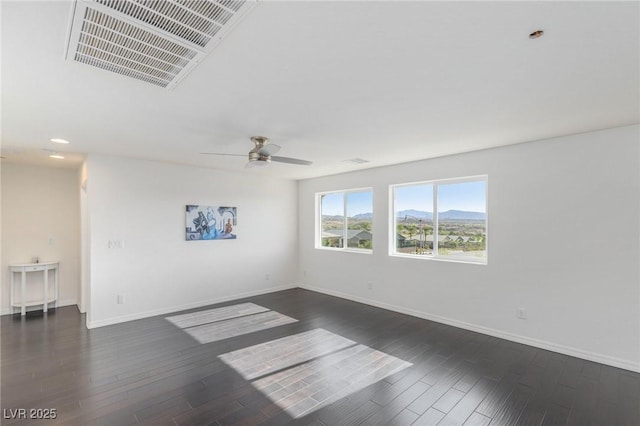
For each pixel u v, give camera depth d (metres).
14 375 2.89
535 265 3.58
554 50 1.69
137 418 2.28
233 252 5.70
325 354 3.37
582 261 3.27
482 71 1.93
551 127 3.07
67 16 1.38
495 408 2.41
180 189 5.06
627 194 3.03
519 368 3.04
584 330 3.25
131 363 3.14
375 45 1.63
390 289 5.05
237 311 4.96
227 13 1.36
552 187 3.46
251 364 3.14
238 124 2.94
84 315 4.73
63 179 5.30
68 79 1.98
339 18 1.40
